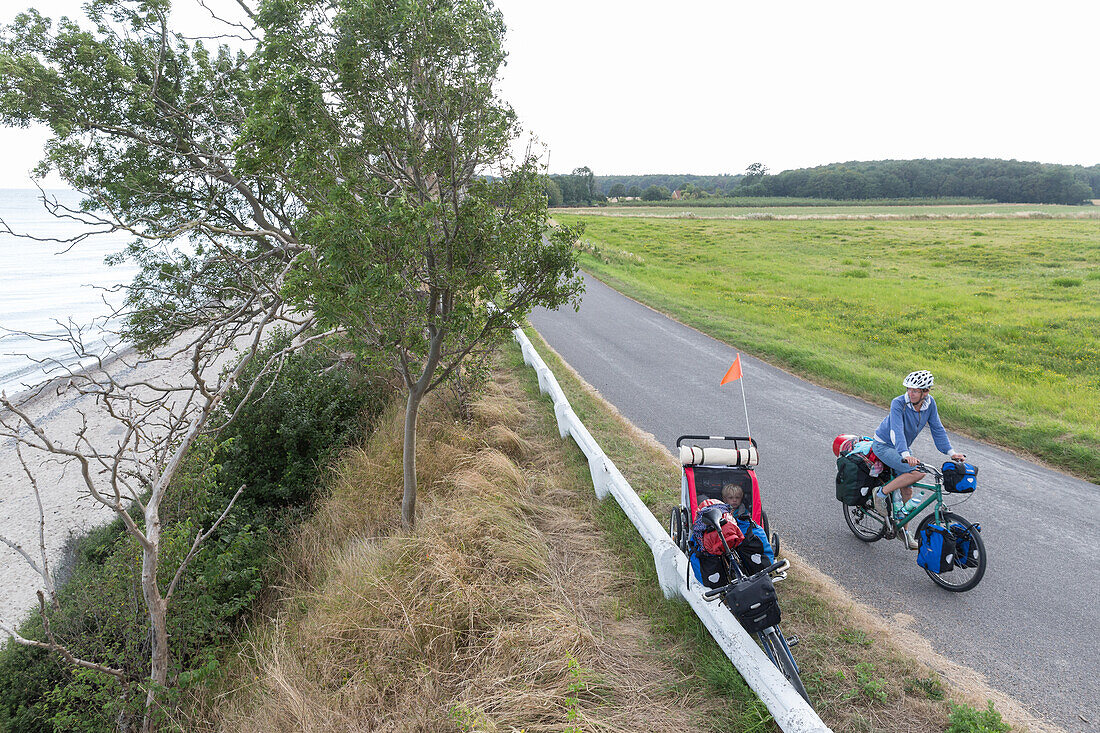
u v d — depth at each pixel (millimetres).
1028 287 27328
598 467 7348
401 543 6641
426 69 6062
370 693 4824
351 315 5832
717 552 4781
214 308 12383
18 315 37375
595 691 4504
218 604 7633
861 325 19688
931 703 4195
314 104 5863
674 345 16500
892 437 5793
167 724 5758
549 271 6773
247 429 11188
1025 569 5949
